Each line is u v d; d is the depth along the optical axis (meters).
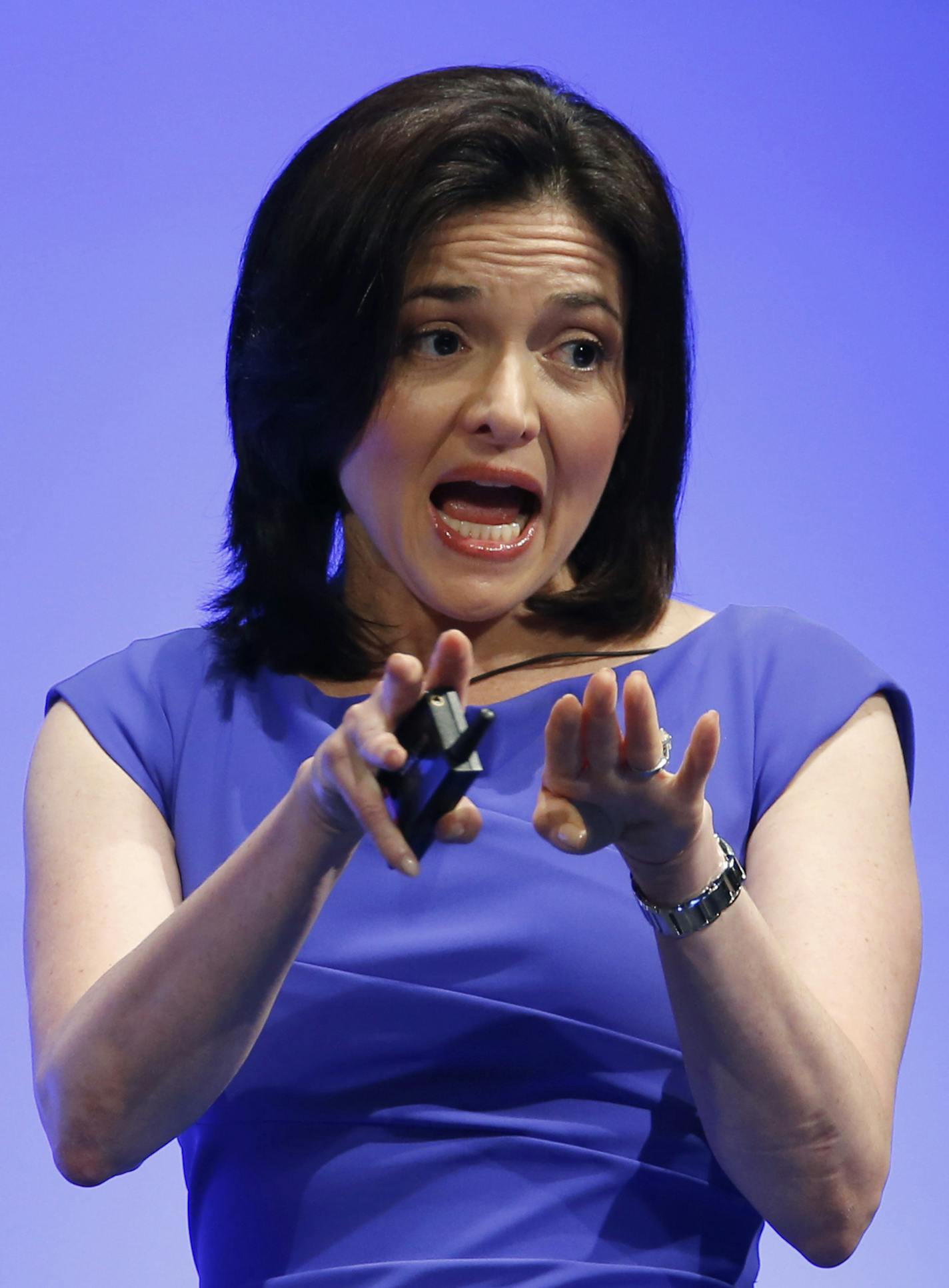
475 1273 5.45
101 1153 5.33
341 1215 5.66
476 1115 5.71
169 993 5.15
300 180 6.27
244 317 6.53
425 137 5.93
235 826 6.13
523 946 5.79
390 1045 5.77
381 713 4.61
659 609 6.52
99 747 6.27
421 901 5.89
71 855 5.98
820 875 5.65
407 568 6.14
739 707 6.18
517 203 5.99
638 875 4.96
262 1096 5.80
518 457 5.96
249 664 6.44
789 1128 5.12
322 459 6.32
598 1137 5.70
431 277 5.94
